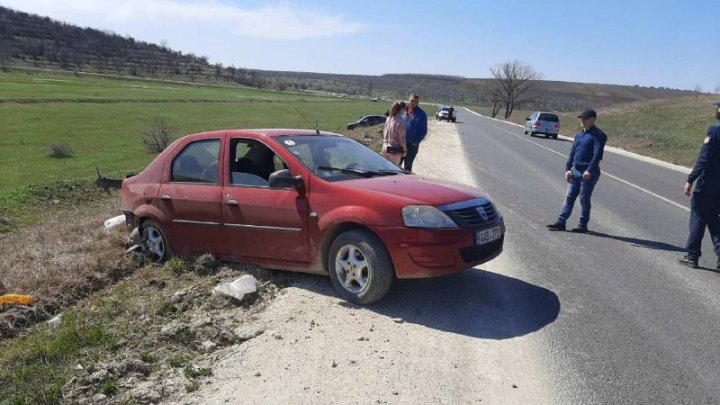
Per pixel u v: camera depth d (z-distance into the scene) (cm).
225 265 579
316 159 544
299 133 586
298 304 491
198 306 498
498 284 556
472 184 1261
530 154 2192
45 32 18712
